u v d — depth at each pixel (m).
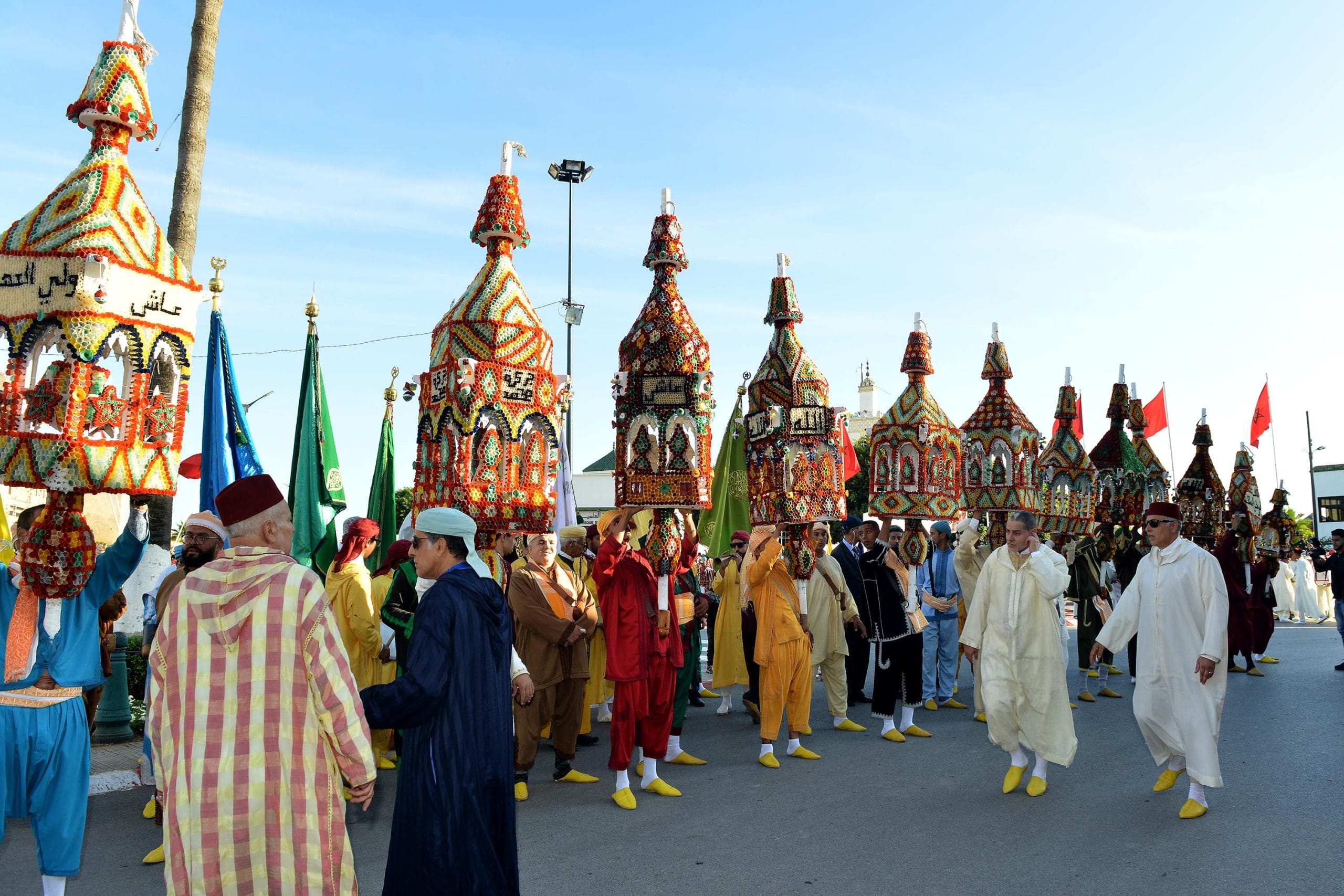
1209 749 6.00
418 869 3.50
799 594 7.89
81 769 4.56
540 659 6.77
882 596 8.80
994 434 10.45
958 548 10.55
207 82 9.55
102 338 4.51
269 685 3.14
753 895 4.70
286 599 3.19
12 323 4.57
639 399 6.96
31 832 5.80
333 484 7.76
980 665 6.90
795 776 7.23
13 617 4.46
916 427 9.52
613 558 6.62
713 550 10.36
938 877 4.93
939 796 6.56
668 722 6.80
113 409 4.61
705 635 17.27
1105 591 11.20
